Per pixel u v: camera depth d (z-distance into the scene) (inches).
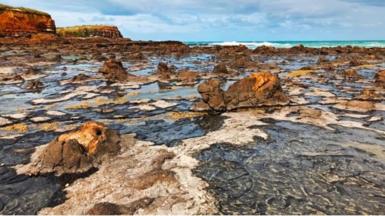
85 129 486.0
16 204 370.6
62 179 422.6
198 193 383.6
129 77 1211.2
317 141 543.2
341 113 708.0
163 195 378.6
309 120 656.4
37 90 1018.7
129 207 355.3
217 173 433.4
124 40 4478.3
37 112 750.5
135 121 671.8
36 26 3986.2
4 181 419.8
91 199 374.3
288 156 487.5
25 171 444.5
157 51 2957.7
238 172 436.8
